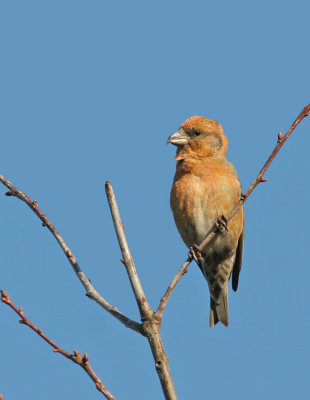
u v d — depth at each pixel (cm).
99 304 679
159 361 618
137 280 665
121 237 685
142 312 647
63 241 733
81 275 706
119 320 660
